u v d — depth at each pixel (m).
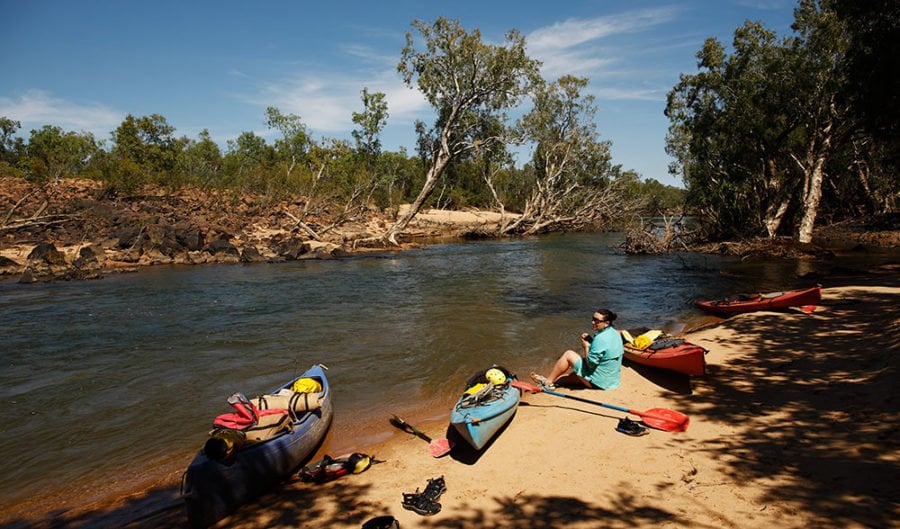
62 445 6.93
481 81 35.59
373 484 5.62
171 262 25.73
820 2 26.42
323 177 48.84
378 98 50.53
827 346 9.13
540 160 54.84
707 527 4.29
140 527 5.07
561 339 11.76
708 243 34.03
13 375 9.58
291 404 6.43
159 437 7.12
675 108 34.69
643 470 5.45
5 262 21.61
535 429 6.77
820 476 4.85
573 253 32.41
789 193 33.28
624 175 55.25
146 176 38.84
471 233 45.94
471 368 9.79
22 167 48.19
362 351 10.91
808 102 27.84
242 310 15.02
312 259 28.70
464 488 5.40
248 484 5.30
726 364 8.77
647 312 14.55
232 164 50.25
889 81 19.38
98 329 12.82
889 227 34.91
